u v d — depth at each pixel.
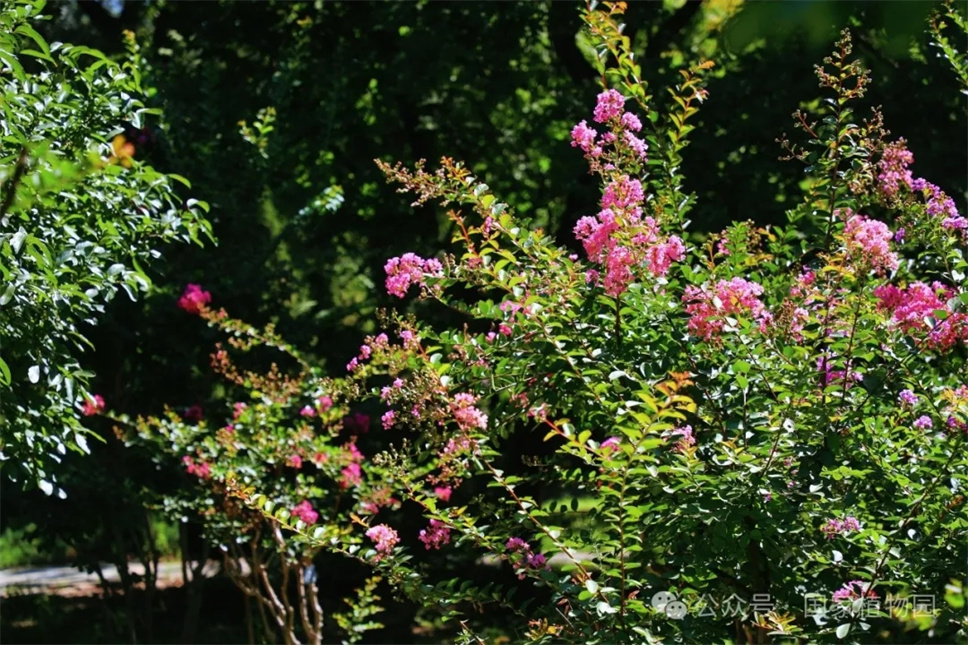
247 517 5.78
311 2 9.00
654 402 2.75
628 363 3.31
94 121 4.14
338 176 8.91
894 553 3.06
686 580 3.14
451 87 8.88
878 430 3.32
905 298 3.26
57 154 3.75
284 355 7.50
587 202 8.24
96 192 4.05
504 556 3.47
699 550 3.08
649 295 3.39
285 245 8.06
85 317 4.30
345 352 7.95
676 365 3.32
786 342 3.26
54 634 9.82
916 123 7.23
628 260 3.24
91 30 9.50
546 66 9.34
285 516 3.94
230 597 10.91
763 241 6.26
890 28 2.34
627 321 3.48
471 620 8.45
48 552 8.20
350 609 9.55
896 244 3.92
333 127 8.53
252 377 6.07
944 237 3.72
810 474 3.02
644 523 3.06
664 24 8.36
